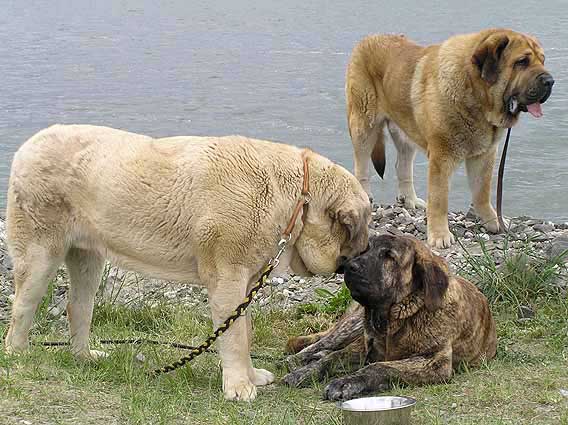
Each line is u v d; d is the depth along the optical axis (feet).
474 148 39.78
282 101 92.58
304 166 24.43
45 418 21.15
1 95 99.25
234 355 23.93
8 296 36.70
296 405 23.26
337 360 25.79
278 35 150.71
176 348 29.45
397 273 24.45
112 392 23.38
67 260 26.17
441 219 39.50
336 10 189.06
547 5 178.09
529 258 34.86
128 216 24.07
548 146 70.95
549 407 22.59
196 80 107.55
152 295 36.37
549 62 104.27
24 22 182.60
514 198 58.90
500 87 38.52
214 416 22.17
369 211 25.22
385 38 43.96
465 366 25.48
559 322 30.14
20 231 24.95
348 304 33.37
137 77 110.93
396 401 21.50
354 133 45.01
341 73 108.68
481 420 21.67
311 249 24.54
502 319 31.12
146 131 80.79
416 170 66.33
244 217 23.54
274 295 36.14
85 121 85.30
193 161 23.81
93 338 30.30
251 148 24.18
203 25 171.53
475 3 187.52
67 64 123.03
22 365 24.31
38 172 24.57
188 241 23.89
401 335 24.82
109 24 177.58
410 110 41.50
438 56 39.83
